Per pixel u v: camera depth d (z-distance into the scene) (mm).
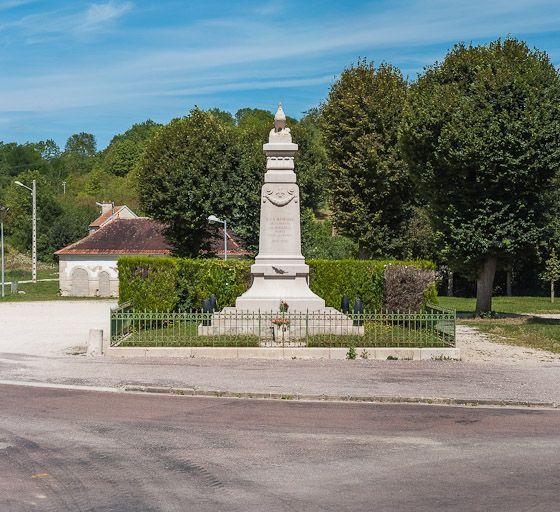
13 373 17359
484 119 30703
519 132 30031
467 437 11672
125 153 137625
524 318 33281
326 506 8328
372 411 13633
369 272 29469
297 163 54812
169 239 50750
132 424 12453
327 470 9805
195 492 8859
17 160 152375
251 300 24047
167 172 48250
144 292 26188
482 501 8500
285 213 24906
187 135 48969
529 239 31141
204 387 15516
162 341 20594
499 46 34531
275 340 21125
